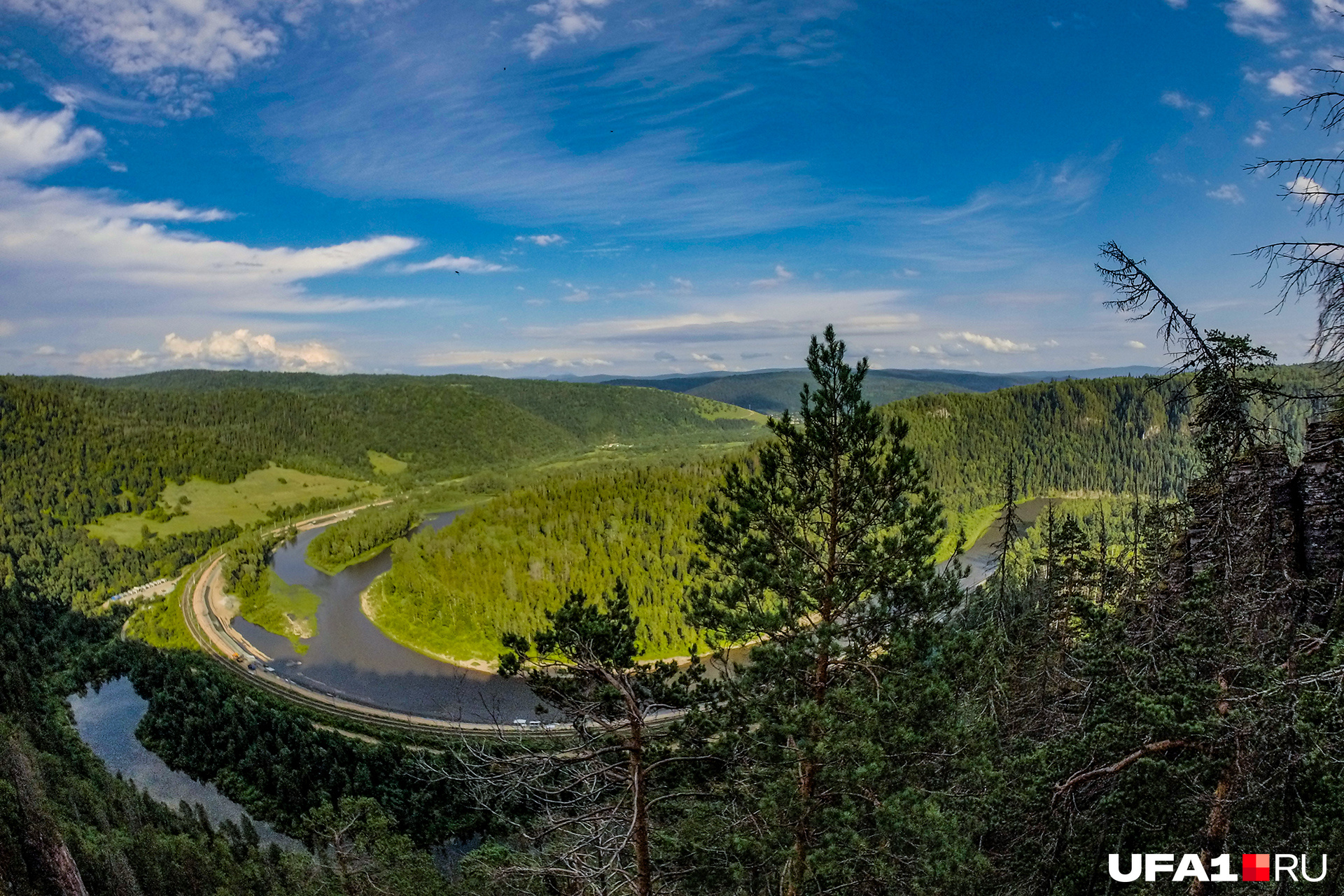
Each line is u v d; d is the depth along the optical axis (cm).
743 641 2133
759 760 1875
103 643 16475
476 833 8356
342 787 9456
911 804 1702
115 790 9725
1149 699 1411
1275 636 1290
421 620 16300
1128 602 2180
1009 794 1625
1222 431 1256
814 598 2070
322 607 18062
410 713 11962
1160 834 1477
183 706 12050
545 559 17050
